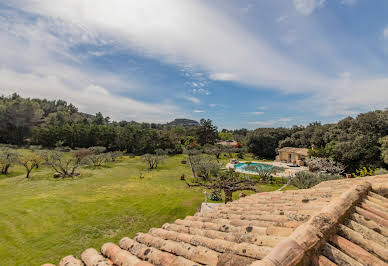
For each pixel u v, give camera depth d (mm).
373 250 1904
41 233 12266
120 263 2203
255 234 2332
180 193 21531
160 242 2562
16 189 22406
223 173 28406
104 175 30906
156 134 58469
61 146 54000
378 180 4184
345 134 32062
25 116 58375
